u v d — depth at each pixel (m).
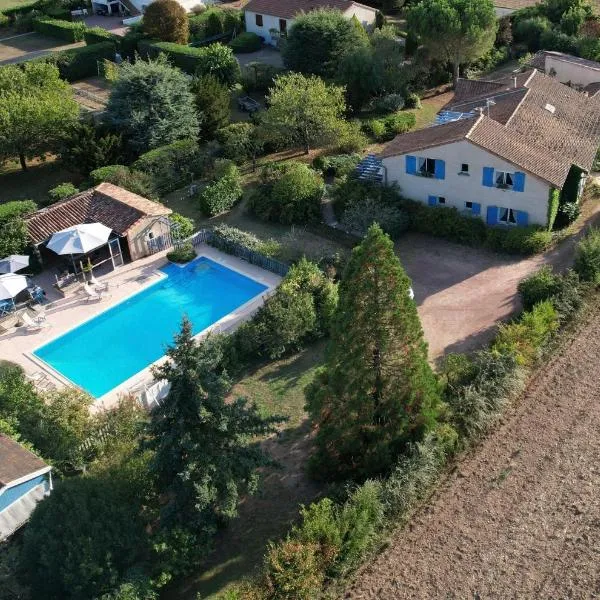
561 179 41.97
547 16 74.50
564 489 28.41
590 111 50.12
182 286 43.16
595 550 26.02
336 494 27.80
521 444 30.50
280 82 55.34
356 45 63.72
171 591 25.84
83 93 68.25
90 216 45.72
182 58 71.00
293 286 37.62
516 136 44.62
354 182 48.22
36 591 23.73
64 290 42.56
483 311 38.81
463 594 25.03
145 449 25.94
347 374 26.53
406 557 26.42
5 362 36.88
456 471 29.55
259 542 27.34
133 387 35.66
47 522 23.59
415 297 40.41
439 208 45.50
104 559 23.20
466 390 31.06
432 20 62.09
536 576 25.39
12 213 45.41
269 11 77.69
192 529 25.70
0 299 39.38
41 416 31.48
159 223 45.88
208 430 25.47
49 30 85.81
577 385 33.28
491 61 70.06
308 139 55.22
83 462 30.23
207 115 58.00
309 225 48.00
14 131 51.91
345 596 25.25
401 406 27.73
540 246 42.75
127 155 55.00
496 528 27.16
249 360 36.81
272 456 30.95
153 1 83.25
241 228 48.47
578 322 37.09
